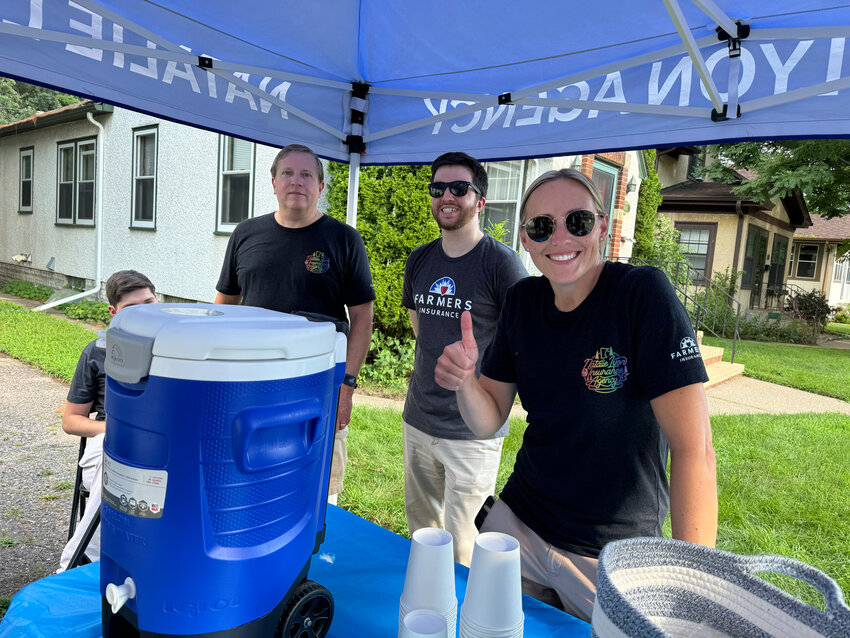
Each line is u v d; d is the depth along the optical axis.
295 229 2.69
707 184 18.36
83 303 10.66
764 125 2.08
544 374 1.48
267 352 0.85
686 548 0.85
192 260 9.67
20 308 10.70
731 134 2.14
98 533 2.14
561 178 1.38
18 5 1.98
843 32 1.86
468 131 2.97
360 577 1.33
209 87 2.65
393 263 6.61
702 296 15.38
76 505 2.35
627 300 1.36
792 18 1.94
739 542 3.51
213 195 9.18
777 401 7.73
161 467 0.84
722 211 16.83
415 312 2.83
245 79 2.80
